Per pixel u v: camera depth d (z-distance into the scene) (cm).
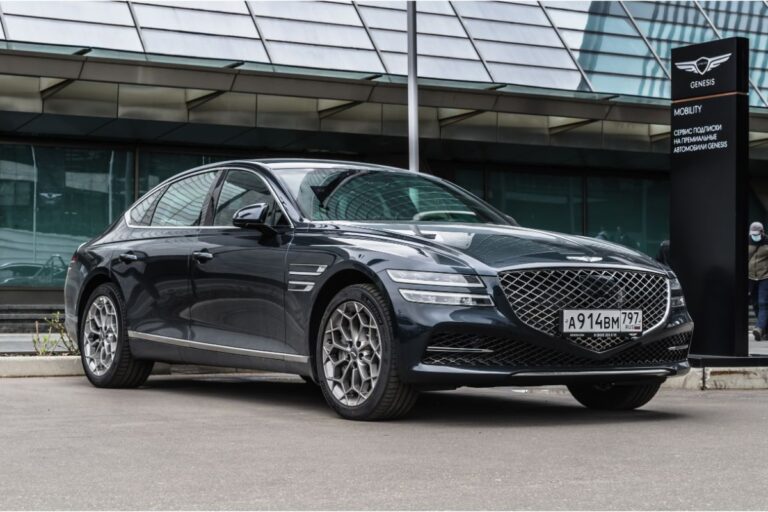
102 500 385
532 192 2331
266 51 1884
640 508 373
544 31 2192
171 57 1727
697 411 692
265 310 668
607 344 608
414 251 603
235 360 692
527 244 622
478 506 376
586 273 604
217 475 434
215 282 708
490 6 2191
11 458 474
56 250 1981
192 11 1889
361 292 604
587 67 2173
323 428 577
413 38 1507
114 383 798
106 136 1986
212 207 748
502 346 588
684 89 993
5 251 1948
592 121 2097
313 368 638
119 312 792
